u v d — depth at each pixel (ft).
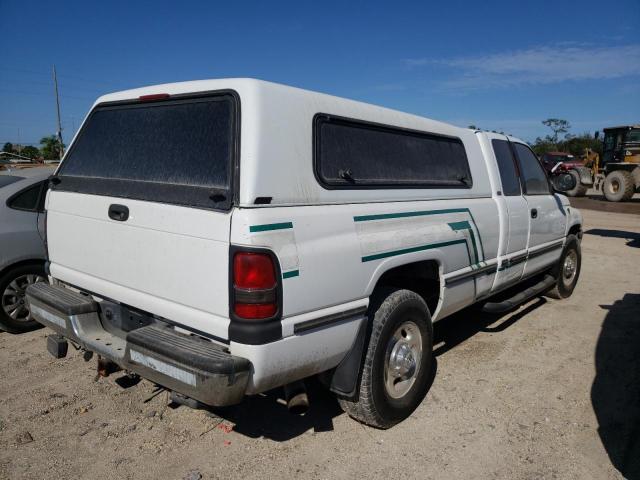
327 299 9.39
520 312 20.25
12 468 9.78
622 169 72.02
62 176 12.15
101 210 10.55
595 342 17.08
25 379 13.35
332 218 9.59
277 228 8.58
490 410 12.45
